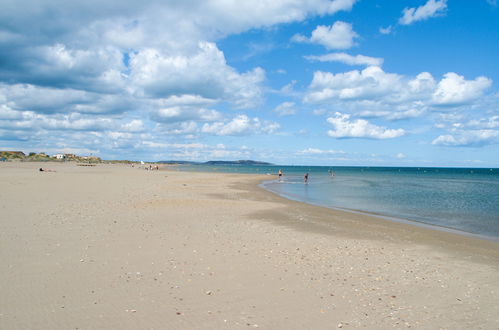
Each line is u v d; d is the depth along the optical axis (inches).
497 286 357.4
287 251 467.8
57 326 236.8
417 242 572.7
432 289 343.3
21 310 259.1
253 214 810.8
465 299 319.9
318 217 810.8
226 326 248.2
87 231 538.6
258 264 401.4
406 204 1170.0
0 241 453.4
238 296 305.4
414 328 259.0
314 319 266.7
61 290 300.8
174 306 278.7
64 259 387.9
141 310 268.4
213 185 1771.7
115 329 236.4
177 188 1471.5
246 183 2126.0
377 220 812.6
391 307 296.0
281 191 1652.3
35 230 528.4
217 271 370.6
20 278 324.2
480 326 266.5
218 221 690.8
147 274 351.6
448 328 261.6
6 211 694.5
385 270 401.1
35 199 899.4
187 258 414.3
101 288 309.1
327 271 387.9
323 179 3132.4
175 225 625.9
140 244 471.8
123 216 698.2
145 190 1299.2
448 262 450.3
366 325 260.4
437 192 1688.0
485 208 1067.9
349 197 1405.0
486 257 484.7
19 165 3892.7
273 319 264.1
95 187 1333.7
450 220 842.2
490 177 4153.5
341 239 569.6
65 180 1654.8
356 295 319.9
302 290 326.3
